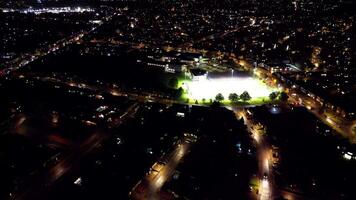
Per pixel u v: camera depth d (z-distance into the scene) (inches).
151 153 6230.3
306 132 7037.4
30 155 6131.9
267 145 6604.3
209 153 6240.2
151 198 5068.9
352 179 5575.8
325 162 6033.5
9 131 7012.8
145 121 7490.2
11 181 5462.6
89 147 6446.9
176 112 7834.6
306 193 5226.4
